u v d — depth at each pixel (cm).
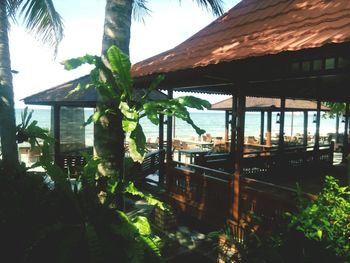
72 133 1462
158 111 402
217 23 734
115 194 423
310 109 1702
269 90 808
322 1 511
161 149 1105
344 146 1263
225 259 534
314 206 348
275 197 510
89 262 353
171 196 761
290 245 352
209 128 7469
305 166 1002
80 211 406
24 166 688
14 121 697
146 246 382
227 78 558
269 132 1612
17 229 419
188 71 525
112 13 451
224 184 616
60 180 405
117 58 390
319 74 451
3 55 677
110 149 442
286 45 378
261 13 630
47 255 362
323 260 321
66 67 398
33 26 945
